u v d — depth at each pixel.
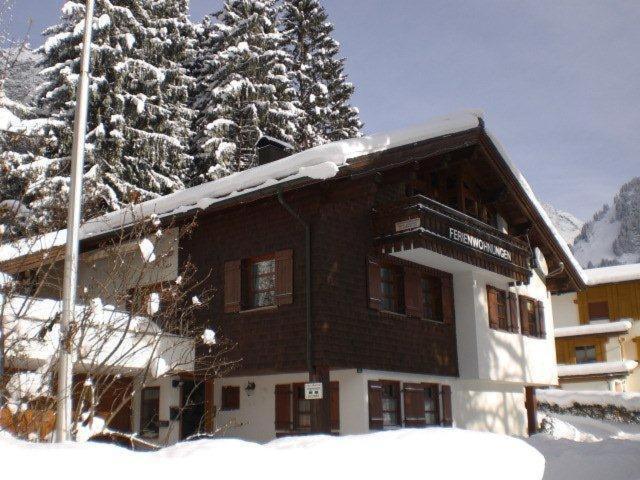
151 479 3.78
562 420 26.64
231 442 4.73
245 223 14.87
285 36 41.06
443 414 16.34
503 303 18.80
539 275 21.66
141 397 15.35
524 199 19.39
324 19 42.09
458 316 17.28
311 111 38.94
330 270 13.70
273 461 4.31
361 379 14.09
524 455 5.45
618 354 35.16
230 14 34.31
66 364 6.91
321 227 13.69
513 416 20.16
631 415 27.50
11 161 10.32
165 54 30.16
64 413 6.64
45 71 24.28
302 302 13.59
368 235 14.85
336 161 12.92
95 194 14.34
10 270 8.61
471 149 17.06
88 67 8.40
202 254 15.52
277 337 13.85
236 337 14.53
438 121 15.34
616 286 36.59
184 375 15.04
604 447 11.24
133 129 26.03
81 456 3.81
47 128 23.11
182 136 30.06
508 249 17.83
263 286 14.59
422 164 16.61
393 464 4.63
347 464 4.52
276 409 14.95
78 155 7.93
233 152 30.48
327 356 13.15
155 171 28.44
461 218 16.11
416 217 14.45
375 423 14.11
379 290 14.74
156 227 10.77
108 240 15.74
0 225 8.12
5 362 7.37
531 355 19.69
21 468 3.50
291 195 13.89
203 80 34.72
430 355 16.03
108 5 25.27
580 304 37.31
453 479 4.73
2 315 7.33
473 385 18.09
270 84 33.00
